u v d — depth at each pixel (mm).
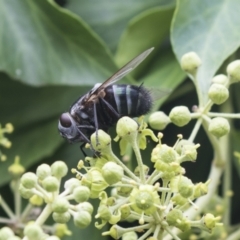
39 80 275
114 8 291
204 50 248
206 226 217
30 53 276
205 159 289
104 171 214
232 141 281
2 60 275
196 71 240
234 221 294
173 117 233
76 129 235
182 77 271
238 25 249
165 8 271
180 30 251
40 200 245
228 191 271
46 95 290
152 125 237
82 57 275
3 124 289
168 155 214
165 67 277
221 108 283
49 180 215
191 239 265
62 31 277
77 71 275
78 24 274
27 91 291
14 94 291
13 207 286
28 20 278
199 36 250
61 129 235
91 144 221
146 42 278
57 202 214
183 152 218
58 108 290
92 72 274
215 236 266
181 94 284
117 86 237
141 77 279
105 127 237
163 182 215
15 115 290
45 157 286
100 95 234
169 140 285
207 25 250
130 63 229
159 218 215
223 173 279
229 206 271
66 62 276
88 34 274
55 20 276
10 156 285
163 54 281
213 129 228
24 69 275
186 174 288
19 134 288
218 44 248
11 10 278
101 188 216
